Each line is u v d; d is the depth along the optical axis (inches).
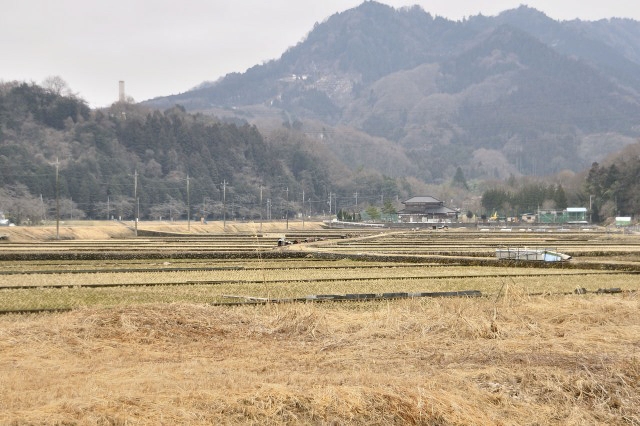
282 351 948.0
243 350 952.3
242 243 4069.9
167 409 646.5
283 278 2073.1
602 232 6072.8
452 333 1037.2
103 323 1056.8
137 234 5561.0
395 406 684.7
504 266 2608.3
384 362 876.0
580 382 776.9
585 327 1092.5
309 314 1120.2
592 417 719.7
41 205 6993.1
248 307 1353.3
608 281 2037.4
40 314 1323.8
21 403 661.9
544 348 941.2
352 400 679.7
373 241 4379.9
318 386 722.8
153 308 1146.0
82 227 5762.8
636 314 1200.8
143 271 2294.5
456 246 3769.7
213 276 2124.8
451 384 767.7
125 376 775.1
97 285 1843.0
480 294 1692.9
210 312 1154.0
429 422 676.7
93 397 666.8
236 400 671.1
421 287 1849.2
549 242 4205.2
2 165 7578.7
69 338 978.7
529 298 1382.9
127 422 615.2
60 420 605.9
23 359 862.5
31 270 2304.4
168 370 806.5
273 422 645.9
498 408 725.3
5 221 5959.6
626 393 764.6
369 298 1612.9
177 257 2935.5
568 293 1721.2
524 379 788.6
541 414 716.0
